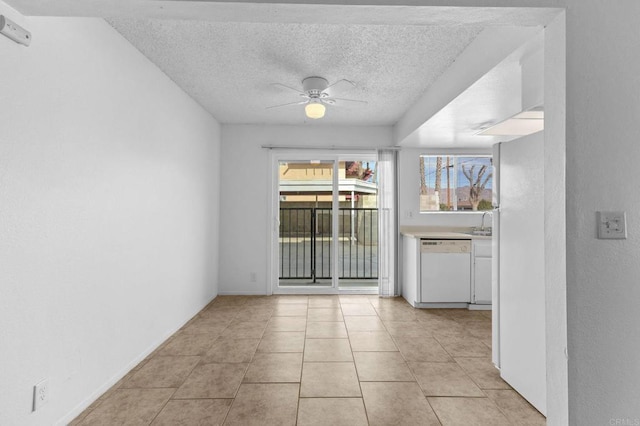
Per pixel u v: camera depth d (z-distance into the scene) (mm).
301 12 1417
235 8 1386
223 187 4699
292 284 5070
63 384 1820
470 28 2314
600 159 1337
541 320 1971
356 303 4344
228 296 4637
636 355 1322
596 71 1342
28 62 1577
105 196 2182
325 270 5152
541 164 1971
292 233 5113
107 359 2213
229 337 3145
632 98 1349
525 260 2117
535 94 2057
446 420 1893
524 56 2055
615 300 1326
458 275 4129
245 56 2711
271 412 1957
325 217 5066
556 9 1353
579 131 1336
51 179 1727
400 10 1396
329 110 4098
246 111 4133
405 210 4785
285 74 3051
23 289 1568
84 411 1964
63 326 1819
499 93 2670
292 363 2602
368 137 4789
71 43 1858
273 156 4809
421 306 4148
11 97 1495
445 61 2805
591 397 1317
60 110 1784
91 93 2033
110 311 2242
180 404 2039
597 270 1328
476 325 3506
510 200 2285
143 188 2666
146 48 2562
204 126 4047
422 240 4133
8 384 1496
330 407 2012
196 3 1348
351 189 5727
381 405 2035
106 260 2195
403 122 4312
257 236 4723
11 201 1506
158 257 2924
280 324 3510
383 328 3406
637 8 1354
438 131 3922
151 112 2793
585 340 1321
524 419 1906
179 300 3371
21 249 1557
